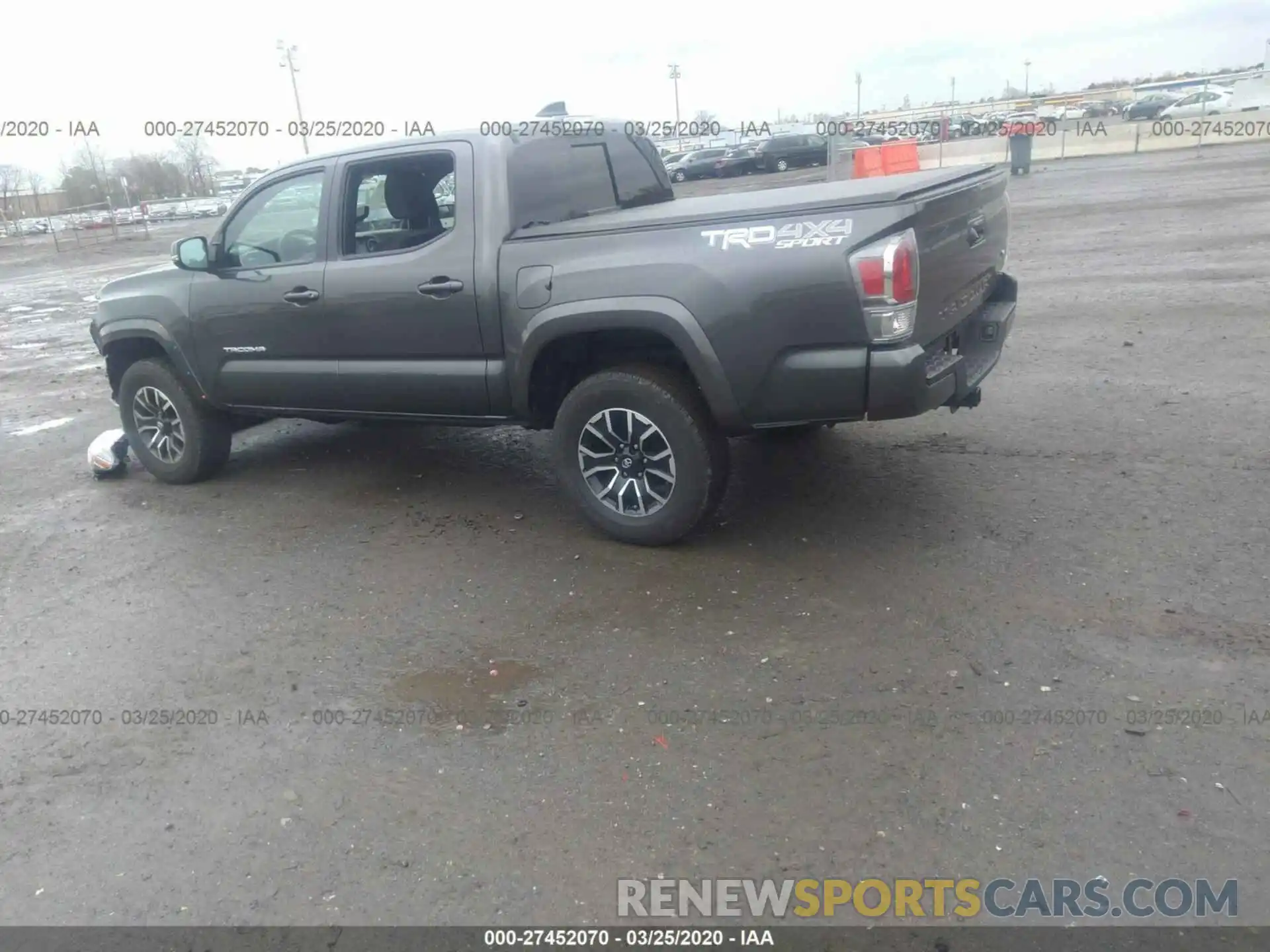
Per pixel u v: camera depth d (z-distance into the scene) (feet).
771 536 16.47
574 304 15.21
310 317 18.22
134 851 10.19
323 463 22.43
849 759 10.77
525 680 12.75
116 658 14.10
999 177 17.70
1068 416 21.22
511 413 16.97
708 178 124.77
